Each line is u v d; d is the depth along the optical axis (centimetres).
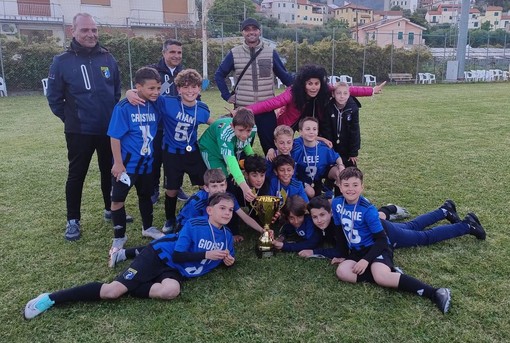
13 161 645
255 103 430
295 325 247
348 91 397
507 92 1755
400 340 232
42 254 340
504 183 499
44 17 2745
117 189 336
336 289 283
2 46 1795
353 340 233
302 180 398
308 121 375
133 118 336
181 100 361
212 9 4675
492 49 3547
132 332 242
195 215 334
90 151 376
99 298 267
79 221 380
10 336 241
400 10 9450
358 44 2436
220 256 293
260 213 343
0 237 371
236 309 262
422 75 2480
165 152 371
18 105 1422
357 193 301
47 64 1870
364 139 784
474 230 344
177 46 439
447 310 253
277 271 308
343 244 318
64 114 375
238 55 465
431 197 456
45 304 259
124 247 354
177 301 271
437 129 877
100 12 2983
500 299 267
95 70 374
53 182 536
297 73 399
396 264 311
